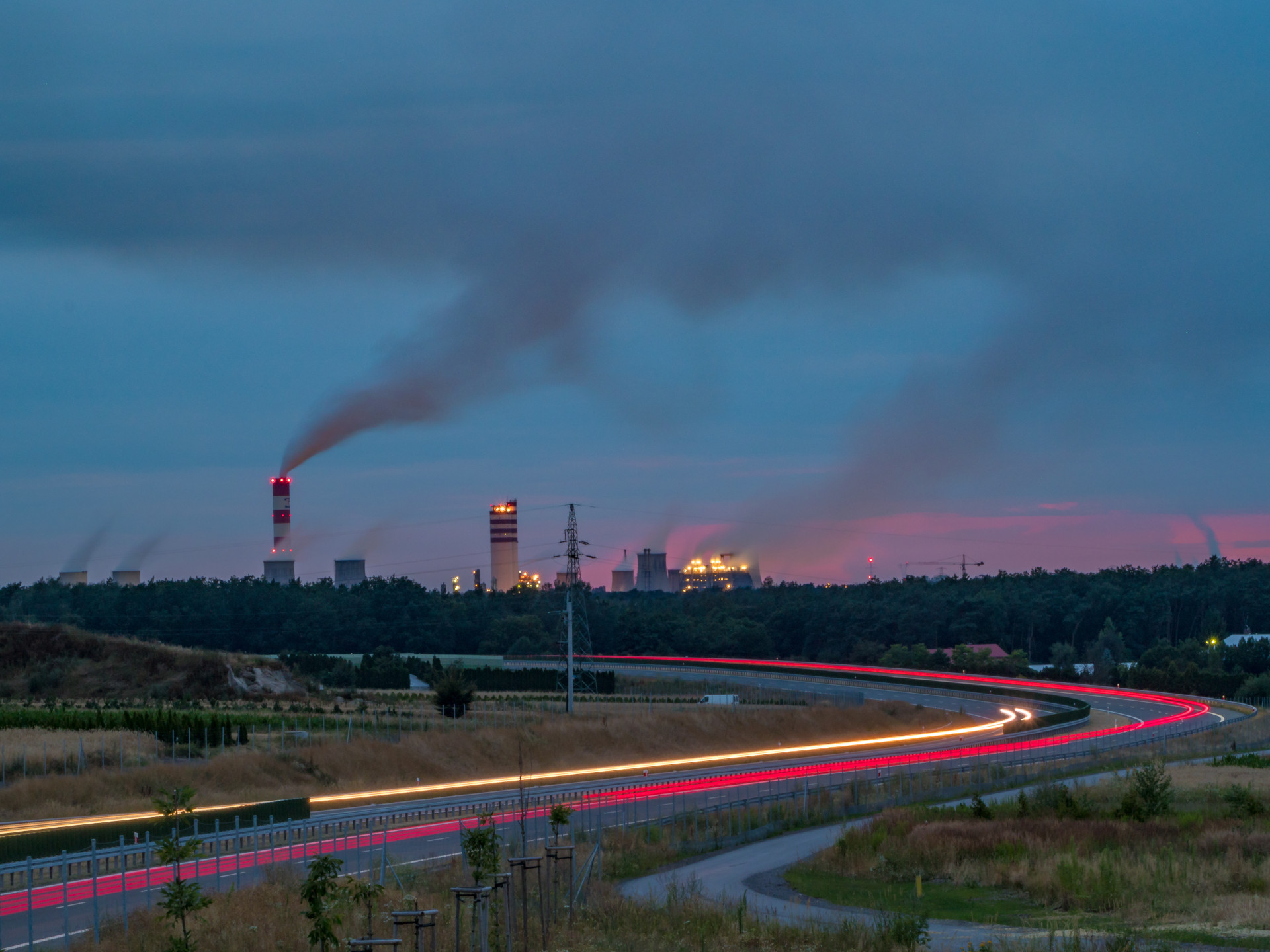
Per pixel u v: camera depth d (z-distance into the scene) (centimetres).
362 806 7150
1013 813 6175
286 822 5909
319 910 2369
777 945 3136
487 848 3014
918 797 7025
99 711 9194
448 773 9012
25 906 3838
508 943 2853
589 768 10069
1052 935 3053
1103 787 6950
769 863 4953
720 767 9981
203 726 8706
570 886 3509
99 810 6694
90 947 3014
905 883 4434
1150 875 4147
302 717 10094
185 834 5338
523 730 10456
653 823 5819
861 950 3102
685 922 3359
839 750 11338
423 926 2536
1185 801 6456
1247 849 4600
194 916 2789
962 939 3309
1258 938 3206
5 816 6366
